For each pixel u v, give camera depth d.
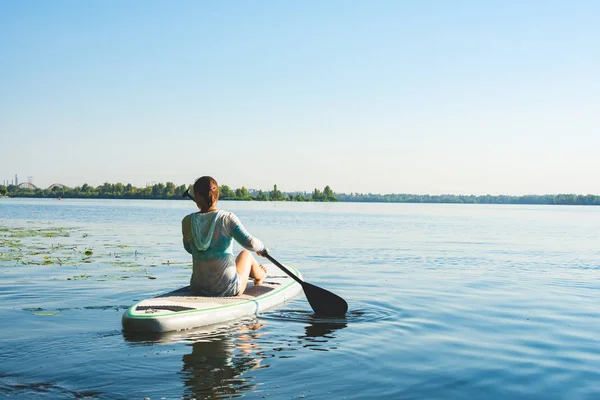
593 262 12.09
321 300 6.02
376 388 3.69
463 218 45.22
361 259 12.26
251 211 56.84
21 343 4.62
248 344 4.71
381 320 5.81
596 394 3.68
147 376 3.82
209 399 3.40
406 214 56.25
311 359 4.30
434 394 3.61
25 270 9.38
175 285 7.84
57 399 3.37
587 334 5.34
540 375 4.05
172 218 33.12
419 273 9.86
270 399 3.42
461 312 6.34
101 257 11.54
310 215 45.97
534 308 6.65
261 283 7.13
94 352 4.39
